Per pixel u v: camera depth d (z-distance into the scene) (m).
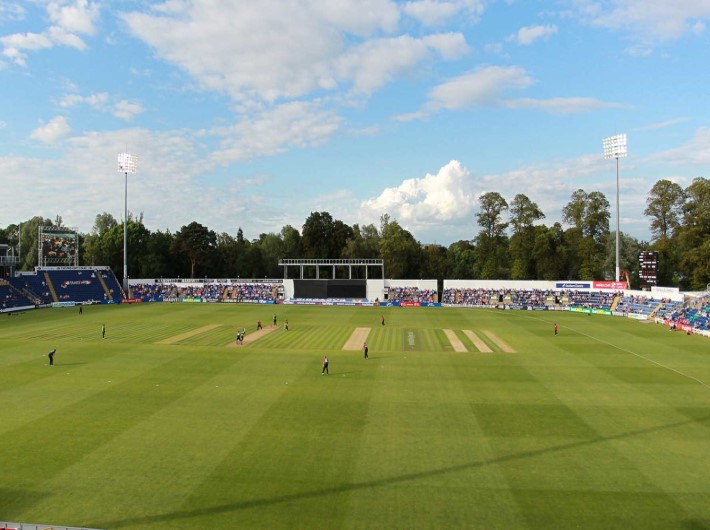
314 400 35.06
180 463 24.44
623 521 19.45
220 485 22.19
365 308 100.81
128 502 20.66
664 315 78.62
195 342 58.56
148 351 52.69
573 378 41.81
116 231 132.50
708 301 75.62
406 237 146.38
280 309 97.31
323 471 23.66
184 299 112.44
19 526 18.00
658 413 32.56
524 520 19.50
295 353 52.31
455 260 166.75
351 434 28.45
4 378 40.97
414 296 110.62
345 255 147.50
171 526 18.91
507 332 68.25
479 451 26.16
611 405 34.28
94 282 110.25
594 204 120.25
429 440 27.62
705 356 51.19
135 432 28.61
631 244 125.88
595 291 102.12
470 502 20.86
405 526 19.00
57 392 36.88
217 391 37.25
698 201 101.00
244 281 119.19
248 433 28.52
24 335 62.88
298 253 155.12
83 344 56.72
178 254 139.62
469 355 51.72
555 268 121.19
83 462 24.50
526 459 25.19
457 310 97.88
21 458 24.97
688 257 98.56
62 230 111.00
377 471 23.69
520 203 126.44
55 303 98.81
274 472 23.50
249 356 50.44
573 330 70.12
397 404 34.22
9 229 151.00
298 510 20.12
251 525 19.00
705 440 27.89
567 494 21.59
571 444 27.20
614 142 98.06
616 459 25.25
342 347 56.25
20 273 105.62
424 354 52.22
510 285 109.19
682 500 21.09
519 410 33.06
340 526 18.98
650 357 50.78
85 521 19.23
